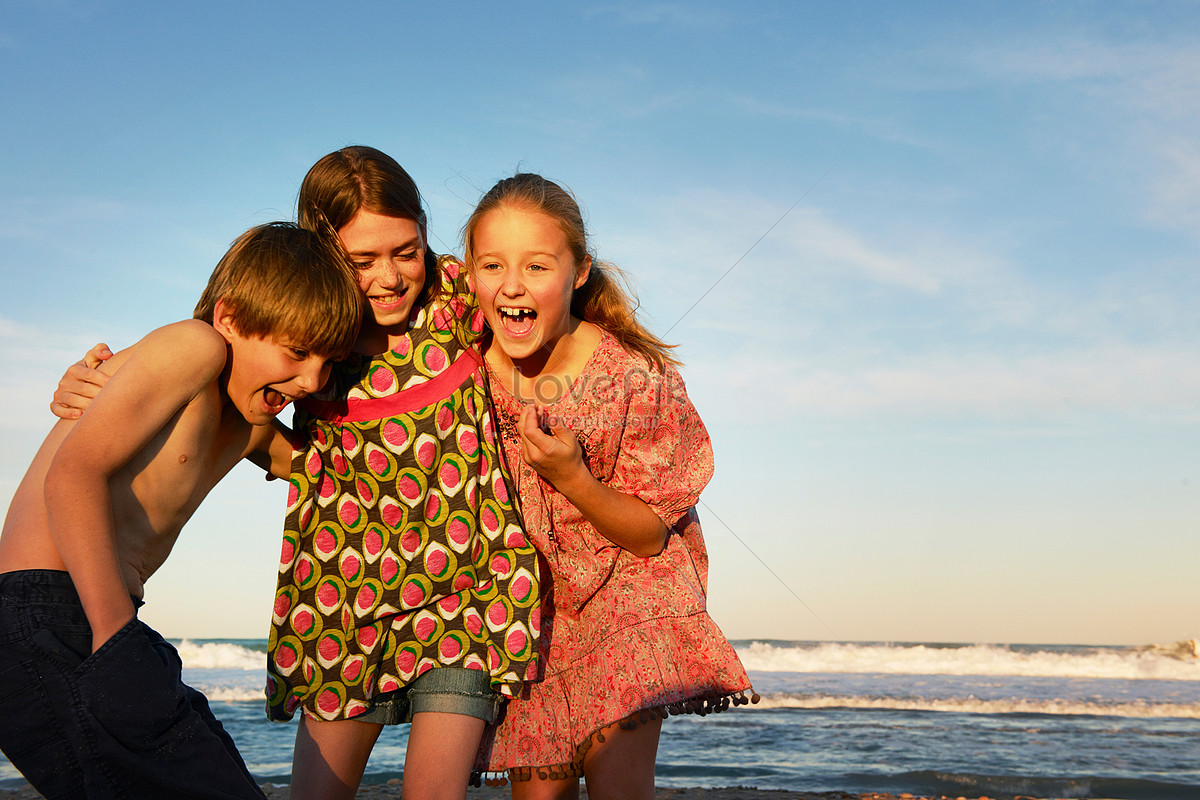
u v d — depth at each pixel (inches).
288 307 75.3
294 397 81.3
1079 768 317.4
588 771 89.3
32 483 74.0
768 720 450.6
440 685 86.3
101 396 69.9
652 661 89.4
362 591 86.8
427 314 89.2
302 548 87.2
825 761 331.9
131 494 73.5
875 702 542.9
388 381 87.4
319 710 86.1
